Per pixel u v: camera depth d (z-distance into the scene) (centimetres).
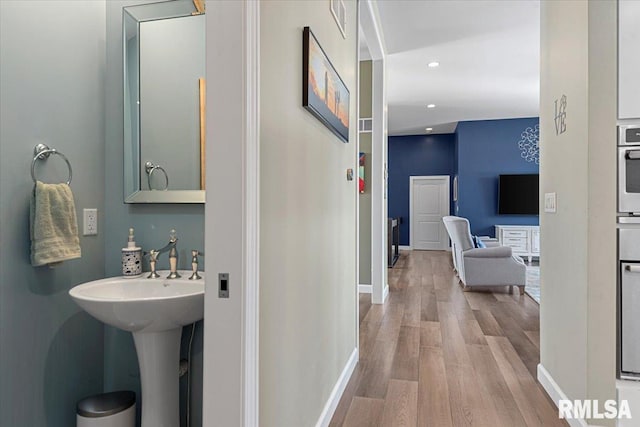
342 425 200
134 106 185
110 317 134
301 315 163
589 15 182
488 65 536
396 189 1046
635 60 178
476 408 216
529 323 374
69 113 169
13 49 146
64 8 167
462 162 881
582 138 187
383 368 271
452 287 546
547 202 237
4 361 144
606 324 180
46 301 160
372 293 456
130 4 186
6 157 145
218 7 112
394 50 487
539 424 200
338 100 220
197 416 175
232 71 111
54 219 153
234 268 111
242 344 111
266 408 127
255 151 114
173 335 161
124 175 185
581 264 188
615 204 180
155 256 172
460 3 373
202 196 176
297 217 158
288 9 147
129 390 187
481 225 874
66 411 169
